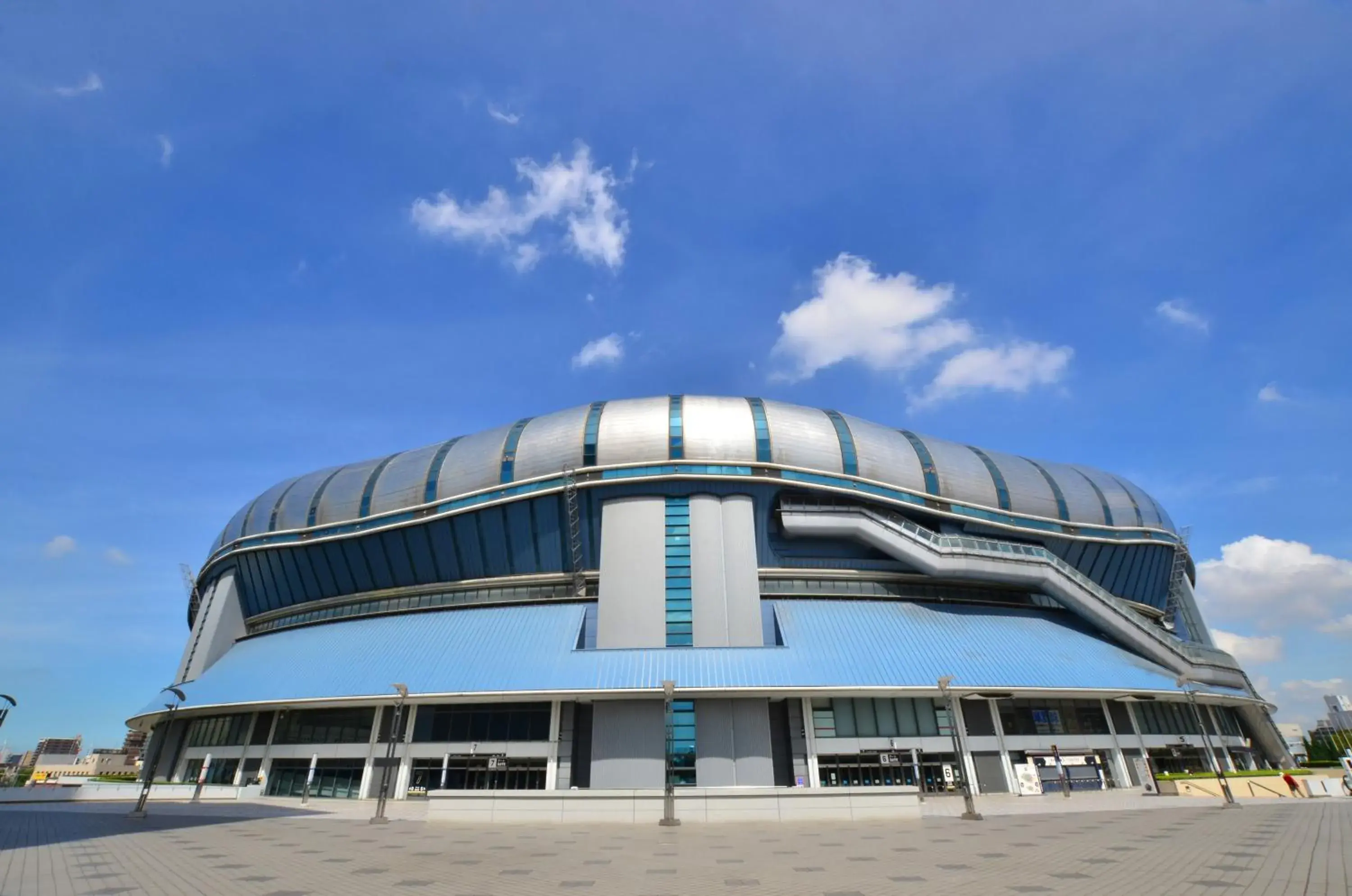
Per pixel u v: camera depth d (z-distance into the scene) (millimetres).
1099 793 42719
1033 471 59938
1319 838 18109
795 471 48656
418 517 52562
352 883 13875
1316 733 101812
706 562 45844
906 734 42469
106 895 12398
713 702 40719
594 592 49344
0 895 12383
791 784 41031
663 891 12922
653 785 38750
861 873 14555
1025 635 48781
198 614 66562
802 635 44594
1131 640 50500
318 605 57406
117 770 139625
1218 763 51531
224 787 44469
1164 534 63125
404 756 42875
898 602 50156
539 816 27422
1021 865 14977
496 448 51969
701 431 48969
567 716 42219
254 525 61094
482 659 43719
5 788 40344
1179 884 12406
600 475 48031
